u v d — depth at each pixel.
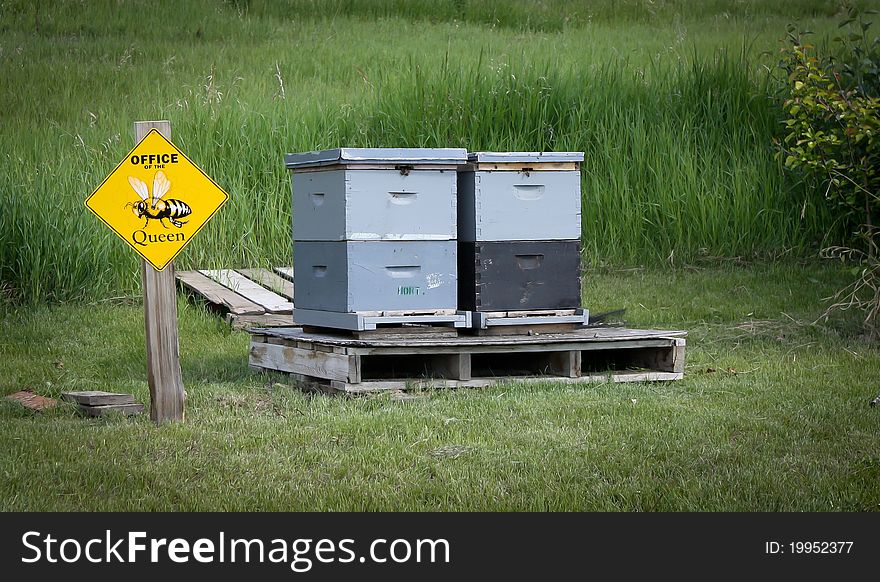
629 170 25.33
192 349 17.05
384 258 13.30
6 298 20.00
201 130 25.19
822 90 18.09
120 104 30.80
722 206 24.78
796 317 18.89
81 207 21.58
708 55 34.44
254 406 12.84
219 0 45.75
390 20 45.50
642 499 9.27
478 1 47.78
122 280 21.34
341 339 13.38
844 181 18.97
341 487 9.57
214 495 9.40
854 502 9.22
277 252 23.42
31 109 30.56
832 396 13.22
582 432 11.38
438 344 13.24
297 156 13.98
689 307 20.08
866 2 46.06
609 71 29.08
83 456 10.54
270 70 35.44
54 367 15.60
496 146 25.53
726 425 11.71
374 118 26.48
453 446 10.80
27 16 41.06
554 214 14.10
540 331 14.19
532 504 9.14
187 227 11.86
